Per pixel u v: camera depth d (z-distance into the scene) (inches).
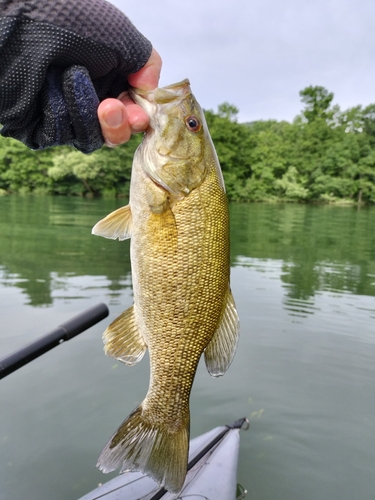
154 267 10.2
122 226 10.8
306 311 41.1
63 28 7.8
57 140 8.7
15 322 34.8
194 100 10.6
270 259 69.9
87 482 18.9
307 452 21.5
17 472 19.3
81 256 65.0
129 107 9.5
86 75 8.3
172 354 10.5
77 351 30.5
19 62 7.8
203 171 10.5
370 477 19.9
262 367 29.5
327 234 104.4
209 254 10.4
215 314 10.7
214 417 23.9
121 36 8.6
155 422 10.6
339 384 27.6
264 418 23.9
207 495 16.4
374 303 44.6
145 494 16.2
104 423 22.7
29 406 24.0
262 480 19.5
